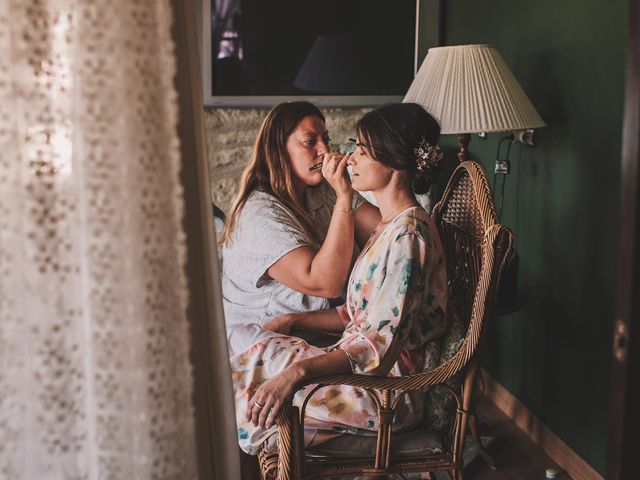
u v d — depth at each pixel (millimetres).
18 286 1130
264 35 4219
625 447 1280
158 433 1170
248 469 2527
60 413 1158
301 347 2100
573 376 2680
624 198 1249
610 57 2402
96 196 1116
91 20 1090
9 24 1082
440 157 2086
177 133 1146
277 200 2395
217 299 1288
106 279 1133
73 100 1105
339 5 4211
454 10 3920
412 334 2023
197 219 1256
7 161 1103
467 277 2297
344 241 2225
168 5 1121
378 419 1970
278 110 2459
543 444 2885
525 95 2762
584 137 2568
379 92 4312
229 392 1315
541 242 2891
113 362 1149
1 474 1161
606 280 2463
